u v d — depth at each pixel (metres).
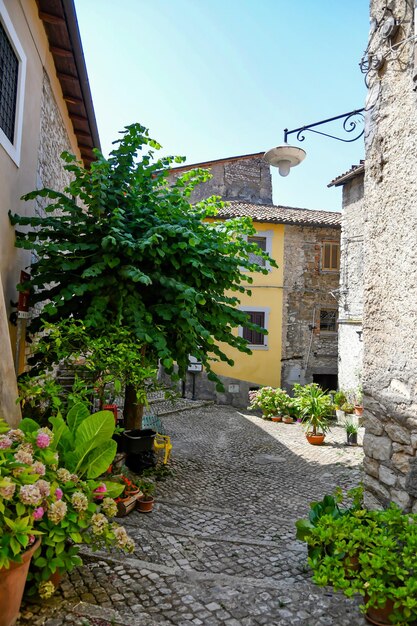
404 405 3.38
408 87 3.40
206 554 3.79
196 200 17.47
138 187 6.11
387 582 2.60
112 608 2.71
